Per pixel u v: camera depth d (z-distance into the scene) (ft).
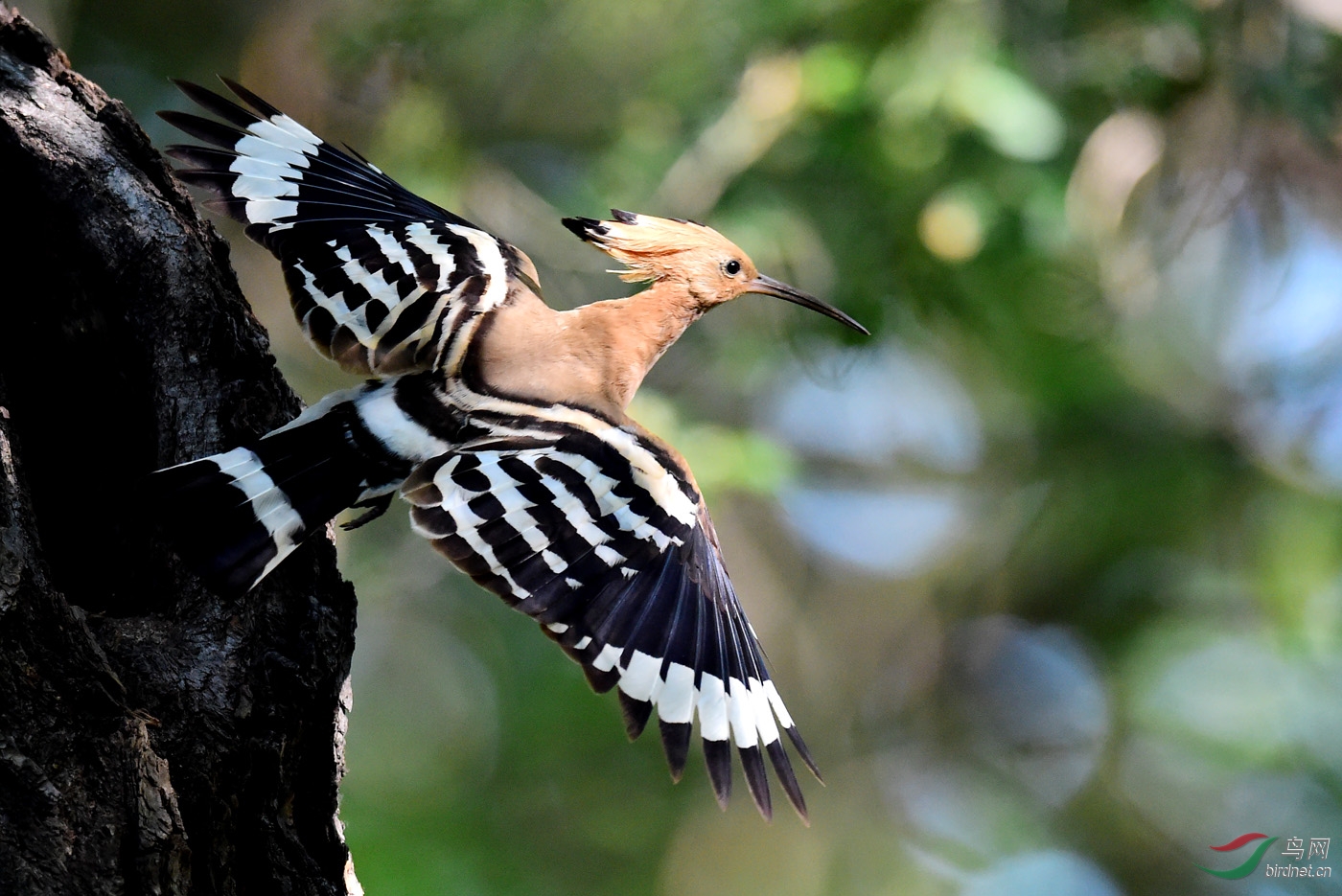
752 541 51.80
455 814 46.21
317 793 17.02
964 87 35.83
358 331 18.26
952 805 50.90
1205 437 46.73
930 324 40.75
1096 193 38.22
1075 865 49.44
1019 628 50.90
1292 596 46.39
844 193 38.47
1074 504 47.62
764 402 49.65
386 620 49.01
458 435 17.79
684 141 39.93
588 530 17.89
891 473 50.90
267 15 45.52
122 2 46.65
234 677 16.37
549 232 41.78
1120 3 38.06
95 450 18.08
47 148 17.90
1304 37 38.22
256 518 16.42
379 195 19.90
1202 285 46.55
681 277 24.63
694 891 47.67
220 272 18.52
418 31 40.29
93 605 17.62
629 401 20.80
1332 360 46.39
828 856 49.75
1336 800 46.47
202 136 19.12
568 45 42.24
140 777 14.88
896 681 52.29
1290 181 41.24
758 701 18.48
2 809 14.32
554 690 46.85
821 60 37.63
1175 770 49.01
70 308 17.95
